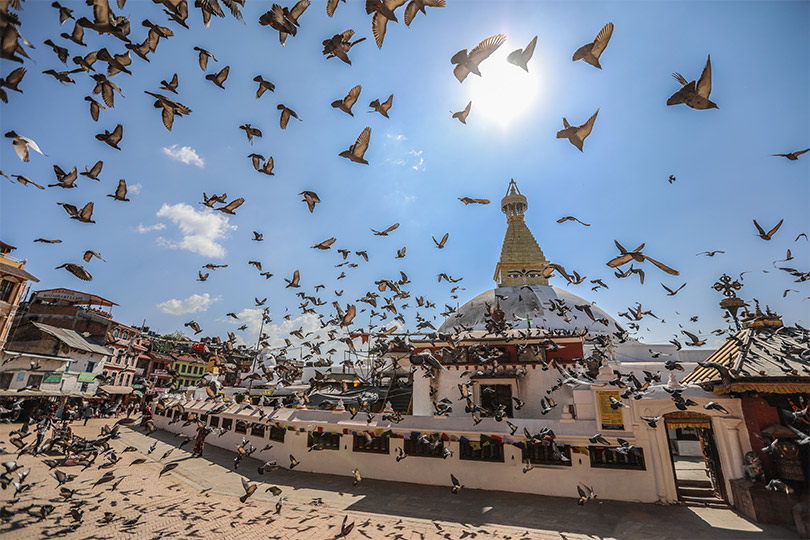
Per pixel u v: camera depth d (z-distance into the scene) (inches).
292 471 700.0
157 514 444.1
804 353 464.1
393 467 641.6
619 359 1184.8
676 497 506.9
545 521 453.1
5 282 1202.6
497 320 884.0
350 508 498.6
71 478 422.9
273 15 228.4
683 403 438.6
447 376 842.2
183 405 1198.3
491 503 519.2
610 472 532.4
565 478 548.7
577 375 608.4
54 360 1341.0
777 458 434.3
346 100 261.0
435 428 622.5
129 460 730.8
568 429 560.1
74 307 1723.7
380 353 873.5
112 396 1695.4
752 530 413.4
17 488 384.5
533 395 773.9
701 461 845.8
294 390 1079.6
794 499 415.8
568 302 1471.5
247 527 420.2
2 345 1173.7
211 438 1009.5
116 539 369.4
